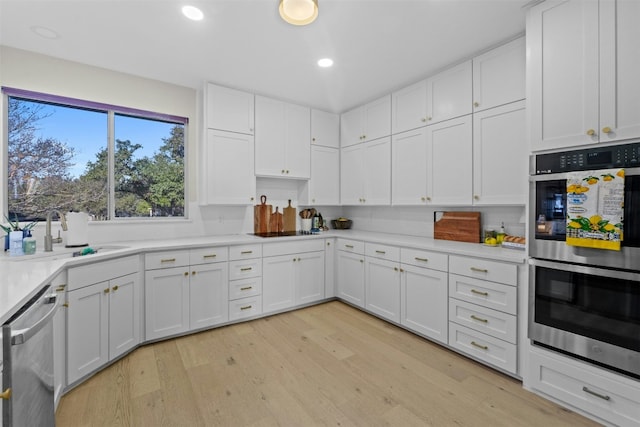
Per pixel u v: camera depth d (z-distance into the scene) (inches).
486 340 83.6
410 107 118.3
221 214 132.0
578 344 64.6
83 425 61.8
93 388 74.0
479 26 81.4
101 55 97.3
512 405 68.3
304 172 142.9
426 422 63.1
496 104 91.0
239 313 115.0
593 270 61.8
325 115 150.2
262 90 125.1
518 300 76.6
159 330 98.6
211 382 77.0
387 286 114.6
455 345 91.4
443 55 97.0
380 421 63.4
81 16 76.7
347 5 72.7
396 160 124.5
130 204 115.3
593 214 60.7
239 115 123.6
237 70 107.3
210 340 100.8
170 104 119.4
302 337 103.5
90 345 77.7
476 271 85.7
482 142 94.6
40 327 43.4
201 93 122.0
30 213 97.5
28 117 97.0
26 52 94.3
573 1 64.6
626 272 57.8
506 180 88.8
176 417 64.4
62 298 70.3
